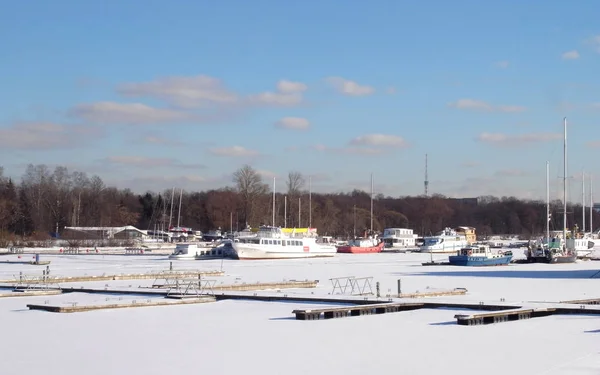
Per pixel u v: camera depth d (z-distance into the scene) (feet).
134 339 120.88
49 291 197.06
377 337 121.08
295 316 146.92
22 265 362.53
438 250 568.00
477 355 104.58
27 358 105.60
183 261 415.64
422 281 248.93
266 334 125.18
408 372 94.38
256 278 264.93
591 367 95.25
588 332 123.65
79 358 105.50
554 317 143.02
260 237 450.30
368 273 299.17
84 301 176.55
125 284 229.66
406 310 157.28
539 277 271.49
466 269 337.11
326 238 619.26
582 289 212.23
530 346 111.04
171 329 131.23
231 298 181.37
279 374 94.07
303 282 228.02
